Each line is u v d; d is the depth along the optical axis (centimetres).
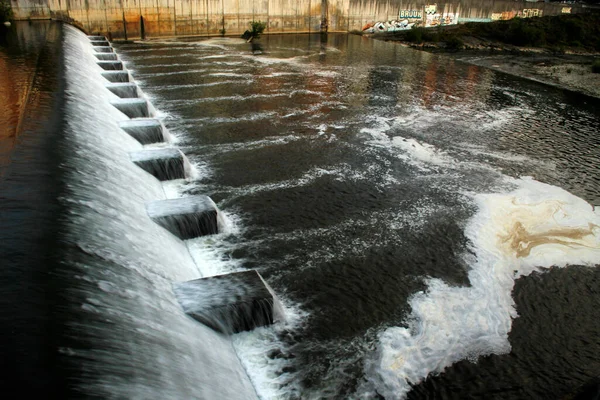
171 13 4669
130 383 625
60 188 1097
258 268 1200
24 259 817
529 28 5397
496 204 1557
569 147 2156
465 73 3750
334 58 4050
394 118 2427
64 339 660
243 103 2559
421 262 1245
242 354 936
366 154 1931
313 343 972
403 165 1839
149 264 993
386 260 1247
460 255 1281
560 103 2980
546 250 1332
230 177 1677
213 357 838
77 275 814
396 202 1548
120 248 970
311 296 1107
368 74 3462
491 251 1303
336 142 2044
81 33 4066
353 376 902
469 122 2444
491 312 1085
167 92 2714
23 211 970
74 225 963
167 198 1512
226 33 4991
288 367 915
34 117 1532
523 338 1019
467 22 5900
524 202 1587
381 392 873
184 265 1148
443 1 5741
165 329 798
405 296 1118
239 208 1473
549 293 1162
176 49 4106
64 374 599
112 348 675
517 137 2256
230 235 1331
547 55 5056
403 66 3859
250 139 2038
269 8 5119
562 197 1638
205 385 729
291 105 2564
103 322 723
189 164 1691
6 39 3069
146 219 1220
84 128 1553
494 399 875
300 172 1738
